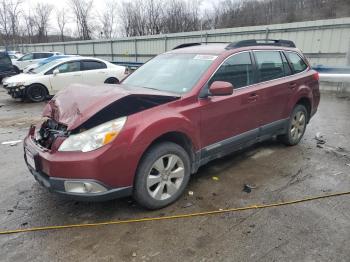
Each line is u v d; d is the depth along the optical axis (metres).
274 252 2.77
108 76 11.98
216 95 3.65
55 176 2.96
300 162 4.78
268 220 3.24
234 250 2.81
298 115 5.39
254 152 5.21
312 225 3.15
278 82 4.80
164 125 3.27
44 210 3.50
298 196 3.74
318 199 3.67
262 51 4.68
